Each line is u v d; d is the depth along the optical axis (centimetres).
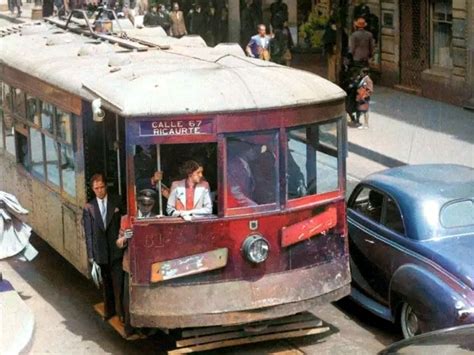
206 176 1032
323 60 2830
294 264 1048
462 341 743
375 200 1177
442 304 1006
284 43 2619
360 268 1180
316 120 1058
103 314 1150
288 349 1107
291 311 1043
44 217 1322
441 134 1994
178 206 1016
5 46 1465
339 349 1105
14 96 1416
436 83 2316
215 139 1009
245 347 1115
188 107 1002
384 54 2500
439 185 1148
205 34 3036
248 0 2997
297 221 1047
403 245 1105
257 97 1024
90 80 1123
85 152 1151
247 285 1023
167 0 3095
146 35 1452
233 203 1018
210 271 1017
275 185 1034
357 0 2544
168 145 1016
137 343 1138
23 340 1118
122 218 1031
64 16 1752
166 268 1013
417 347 746
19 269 1404
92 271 1112
